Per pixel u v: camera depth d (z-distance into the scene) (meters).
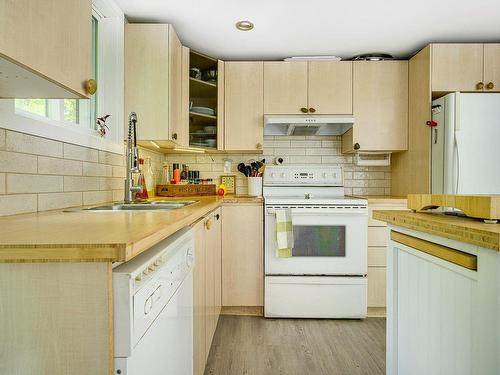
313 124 2.78
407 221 1.03
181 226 0.98
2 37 0.70
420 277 1.08
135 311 0.63
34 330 0.60
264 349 2.00
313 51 2.77
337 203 2.45
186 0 2.03
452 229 0.81
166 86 2.21
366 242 2.46
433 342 1.00
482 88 2.47
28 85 0.94
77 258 0.58
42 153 1.31
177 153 3.14
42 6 0.84
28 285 0.60
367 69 2.78
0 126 1.09
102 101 2.06
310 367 1.80
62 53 0.93
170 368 0.89
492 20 2.26
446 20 2.27
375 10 2.13
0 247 0.59
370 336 2.19
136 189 1.89
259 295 2.54
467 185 2.28
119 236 0.66
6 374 0.60
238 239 2.55
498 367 0.72
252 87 2.80
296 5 2.08
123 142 2.15
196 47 2.69
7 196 1.12
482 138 2.30
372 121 2.78
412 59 2.74
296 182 3.03
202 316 1.58
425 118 2.54
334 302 2.46
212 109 2.82
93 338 0.60
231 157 3.15
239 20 2.27
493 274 0.73
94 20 2.04
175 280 0.94
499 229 0.72
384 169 3.15
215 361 1.85
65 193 1.47
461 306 0.86
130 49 2.21
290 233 2.41
